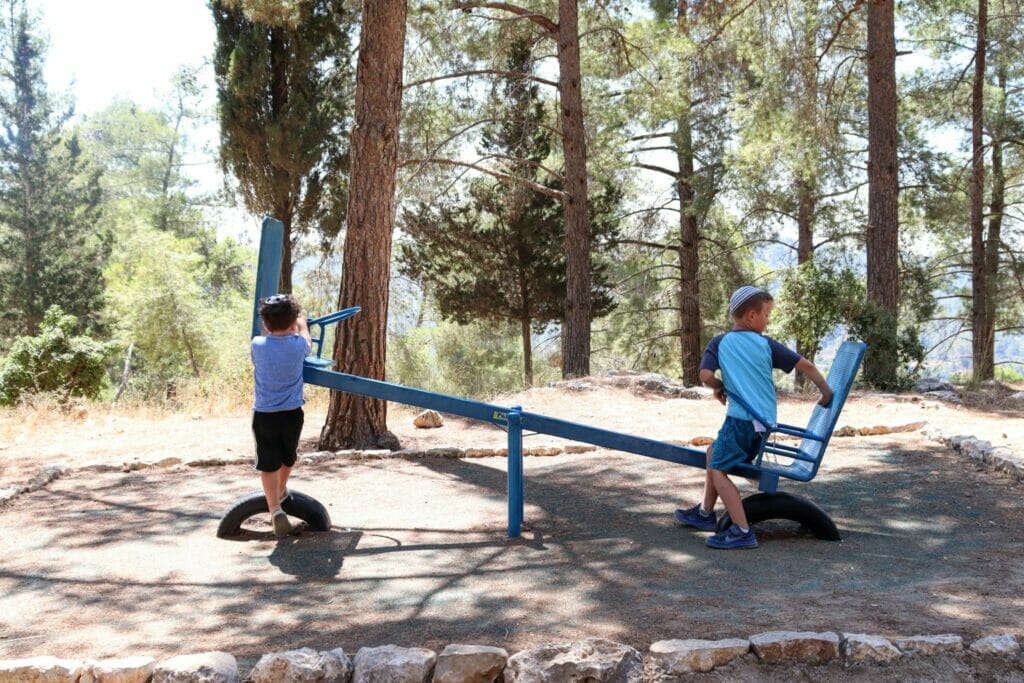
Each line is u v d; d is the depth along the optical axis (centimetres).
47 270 3753
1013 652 362
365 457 842
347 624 413
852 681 352
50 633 411
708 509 564
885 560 489
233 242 4272
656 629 392
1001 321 2745
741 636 380
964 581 449
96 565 516
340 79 2200
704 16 1752
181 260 3131
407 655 365
